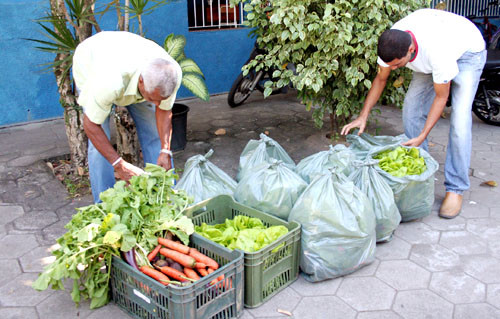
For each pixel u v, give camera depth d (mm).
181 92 6449
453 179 3479
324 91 4492
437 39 3133
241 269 2369
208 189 3137
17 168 4297
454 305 2549
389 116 5809
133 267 2357
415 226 3348
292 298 2621
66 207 3625
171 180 2697
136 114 3277
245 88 6039
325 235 2648
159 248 2533
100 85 2520
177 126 4590
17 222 3396
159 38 5910
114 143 4980
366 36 3801
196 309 2203
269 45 4320
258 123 5598
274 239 2607
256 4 4090
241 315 2482
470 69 3312
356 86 4402
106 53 2658
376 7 3754
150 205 2611
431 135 5148
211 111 6070
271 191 2898
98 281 2480
